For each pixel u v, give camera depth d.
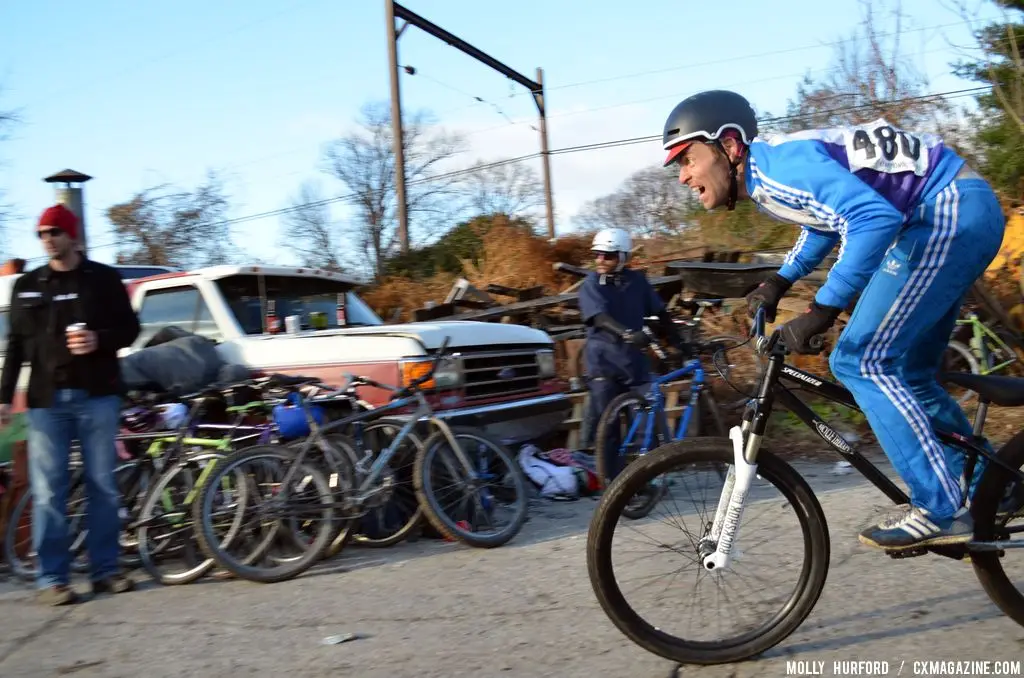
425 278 16.59
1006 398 3.04
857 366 2.99
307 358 5.64
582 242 13.42
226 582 4.66
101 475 4.54
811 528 3.07
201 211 25.25
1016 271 8.96
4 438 5.09
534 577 4.31
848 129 3.02
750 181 3.04
